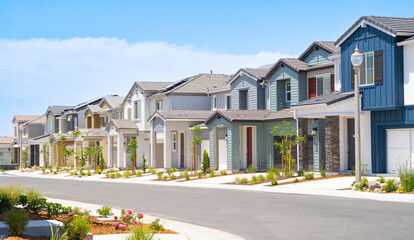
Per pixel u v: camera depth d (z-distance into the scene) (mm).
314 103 29750
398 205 18125
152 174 43250
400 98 26750
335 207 17906
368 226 13719
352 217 15430
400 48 26734
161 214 17781
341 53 29578
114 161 58500
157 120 47562
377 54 27469
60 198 24641
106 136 59250
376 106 27578
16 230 11203
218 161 41031
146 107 53312
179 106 49938
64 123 78062
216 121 40125
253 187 27703
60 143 67188
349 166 30500
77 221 11555
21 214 11289
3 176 51375
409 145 27422
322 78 35000
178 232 13898
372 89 27797
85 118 70062
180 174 37625
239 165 38562
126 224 14180
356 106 23406
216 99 47906
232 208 18703
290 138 35594
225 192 25438
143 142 54125
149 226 14102
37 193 15641
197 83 51562
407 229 13125
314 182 27141
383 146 28438
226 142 39938
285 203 19641
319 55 35969
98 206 20484
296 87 36344
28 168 67938
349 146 30531
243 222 15273
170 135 45719
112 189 29703
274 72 38656
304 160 31703
